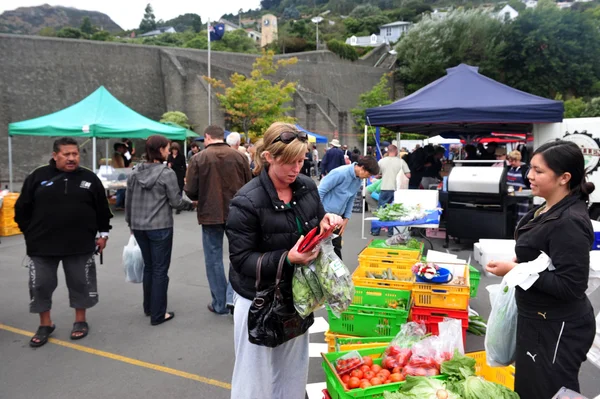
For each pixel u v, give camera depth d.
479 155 11.64
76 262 3.82
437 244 7.60
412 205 6.41
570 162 1.94
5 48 25.59
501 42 41.41
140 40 56.75
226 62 34.06
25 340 3.88
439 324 2.91
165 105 31.31
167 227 4.11
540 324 1.97
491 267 2.19
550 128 8.60
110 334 3.99
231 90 25.45
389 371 2.66
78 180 3.77
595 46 41.72
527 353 2.03
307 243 1.85
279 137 1.94
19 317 4.40
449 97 7.92
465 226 7.11
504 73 42.78
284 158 1.92
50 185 3.65
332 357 2.74
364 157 4.45
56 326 4.16
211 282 4.41
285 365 2.23
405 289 3.55
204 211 4.19
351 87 41.56
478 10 43.34
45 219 3.63
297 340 2.24
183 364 3.46
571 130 8.46
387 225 5.81
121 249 7.33
